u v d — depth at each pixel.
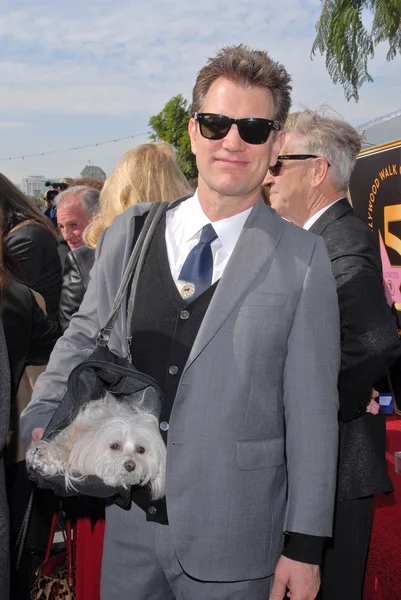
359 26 7.16
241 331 1.54
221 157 1.60
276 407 1.59
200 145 1.63
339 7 7.19
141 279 1.72
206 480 1.53
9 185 2.52
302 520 1.52
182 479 1.54
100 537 2.20
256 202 1.69
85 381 1.64
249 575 1.56
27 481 2.29
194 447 1.54
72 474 1.59
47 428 1.64
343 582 2.13
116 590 1.74
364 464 2.10
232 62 1.59
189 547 1.55
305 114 2.42
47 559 2.58
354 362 1.96
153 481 1.60
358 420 2.14
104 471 1.55
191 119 1.73
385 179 4.04
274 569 1.60
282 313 1.55
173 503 1.55
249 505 1.54
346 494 2.08
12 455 2.25
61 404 1.65
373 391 2.13
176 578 1.65
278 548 1.61
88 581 2.23
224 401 1.53
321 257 1.63
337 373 1.62
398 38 7.12
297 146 2.35
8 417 1.52
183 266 1.68
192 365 1.55
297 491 1.55
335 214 2.30
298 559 1.53
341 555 2.13
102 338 1.68
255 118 1.58
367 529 2.16
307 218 2.42
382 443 2.20
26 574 2.67
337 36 7.20
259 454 1.55
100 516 2.18
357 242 2.13
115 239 1.80
